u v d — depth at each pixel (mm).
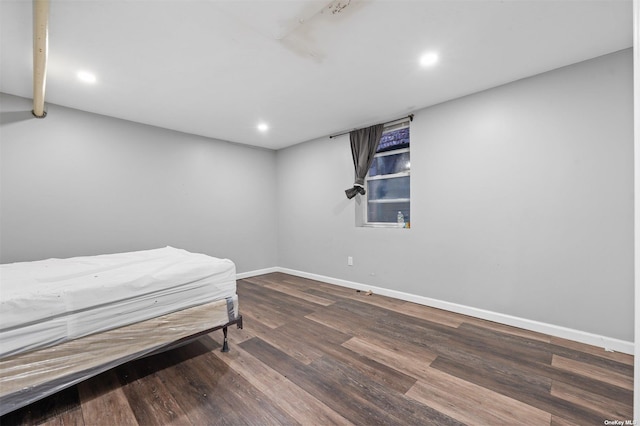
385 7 1592
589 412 1505
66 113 2998
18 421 1462
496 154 2670
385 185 3854
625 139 2088
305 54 2078
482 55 2117
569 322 2332
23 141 2748
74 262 2266
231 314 2211
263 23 1708
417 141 3240
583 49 2057
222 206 4418
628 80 2068
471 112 2814
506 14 1667
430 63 2227
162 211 3758
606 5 1597
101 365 1604
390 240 3555
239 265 4629
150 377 1854
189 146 4043
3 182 2654
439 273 3107
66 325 1492
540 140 2434
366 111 3240
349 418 1483
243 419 1480
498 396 1643
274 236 5168
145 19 1662
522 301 2561
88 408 1564
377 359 2064
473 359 2047
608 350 2139
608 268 2166
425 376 1848
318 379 1825
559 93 2332
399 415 1501
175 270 1960
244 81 2482
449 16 1681
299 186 4758
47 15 1392
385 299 3473
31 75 2309
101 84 2502
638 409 775
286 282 4383
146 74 2334
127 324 1705
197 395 1672
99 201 3230
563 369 1898
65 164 2996
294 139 4477
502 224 2654
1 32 1741
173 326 1883
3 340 1323
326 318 2867
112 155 3328
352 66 2256
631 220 2078
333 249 4270
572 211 2303
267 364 2006
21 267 2064
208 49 1991
